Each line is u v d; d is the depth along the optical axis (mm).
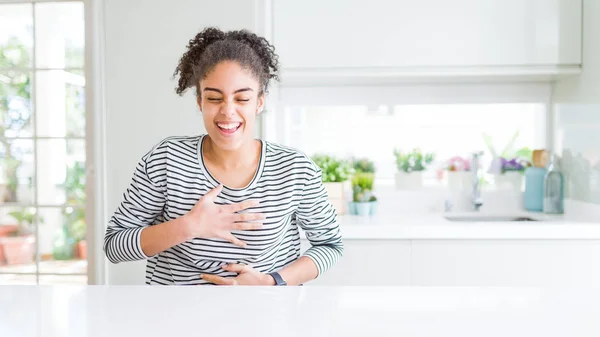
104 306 679
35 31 2436
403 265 2059
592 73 2141
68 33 2414
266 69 1211
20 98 2467
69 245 2471
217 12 2238
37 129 2467
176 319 618
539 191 2527
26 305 687
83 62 2422
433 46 2227
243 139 1130
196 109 2260
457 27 2219
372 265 2066
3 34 2457
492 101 2607
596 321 609
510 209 2619
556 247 2029
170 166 1166
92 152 2340
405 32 2227
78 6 2398
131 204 1192
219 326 591
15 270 2508
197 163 1181
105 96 2283
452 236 2029
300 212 1275
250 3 2227
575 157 2363
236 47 1099
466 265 2047
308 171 1213
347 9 2229
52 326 598
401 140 2648
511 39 2211
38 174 2475
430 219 2273
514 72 2236
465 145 2637
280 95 2635
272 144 1262
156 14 2252
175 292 754
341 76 2252
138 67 2266
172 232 1068
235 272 1170
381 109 2641
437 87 2617
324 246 1340
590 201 2234
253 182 1180
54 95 2449
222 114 1089
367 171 2613
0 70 2471
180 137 1243
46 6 2420
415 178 2631
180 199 1170
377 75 2248
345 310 652
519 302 693
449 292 749
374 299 707
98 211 2297
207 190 1177
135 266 2295
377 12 2227
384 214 2537
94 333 573
